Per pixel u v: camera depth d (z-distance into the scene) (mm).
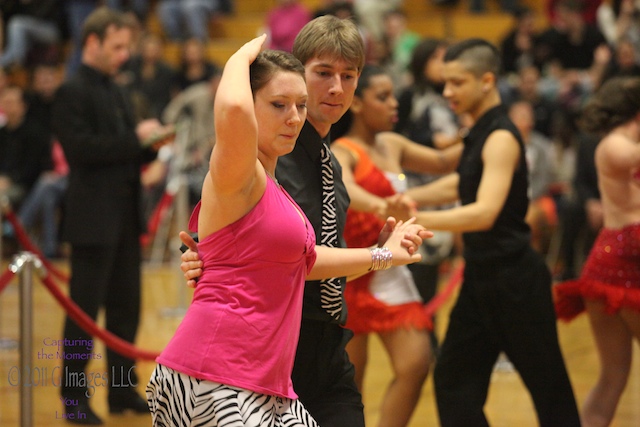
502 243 5410
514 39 17203
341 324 4316
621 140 5828
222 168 3410
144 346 9227
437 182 5988
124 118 7340
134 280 7270
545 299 5457
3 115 15070
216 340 3543
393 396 5621
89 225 6906
